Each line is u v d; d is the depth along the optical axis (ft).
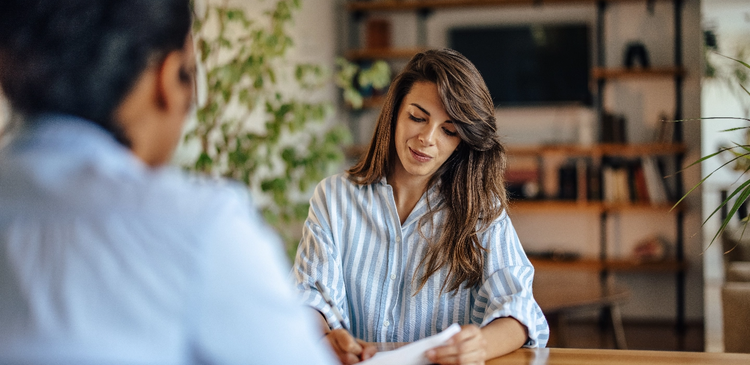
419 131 4.53
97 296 1.80
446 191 4.83
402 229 4.81
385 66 11.03
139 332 1.79
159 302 1.80
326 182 5.06
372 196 4.86
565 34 15.42
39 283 1.81
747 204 11.44
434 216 4.82
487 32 15.72
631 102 15.24
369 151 4.96
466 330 3.79
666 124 14.80
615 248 15.42
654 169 14.70
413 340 4.77
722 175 13.69
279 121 10.14
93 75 2.00
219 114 10.02
